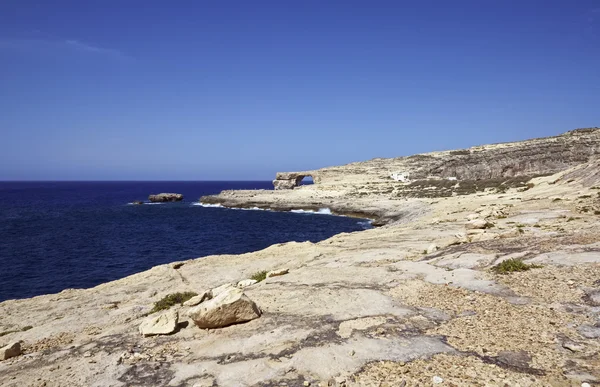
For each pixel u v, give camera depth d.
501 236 18.94
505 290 10.69
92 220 70.56
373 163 136.12
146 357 8.10
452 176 94.50
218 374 7.03
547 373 6.04
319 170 130.75
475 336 7.78
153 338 9.40
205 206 99.75
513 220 24.95
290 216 74.94
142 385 6.88
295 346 7.91
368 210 69.31
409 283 12.41
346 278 13.96
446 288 11.47
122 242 47.81
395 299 10.80
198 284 18.02
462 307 9.70
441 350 7.24
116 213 83.44
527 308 9.16
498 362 6.56
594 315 8.30
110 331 10.71
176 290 17.17
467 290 11.07
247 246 45.28
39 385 7.27
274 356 7.53
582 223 20.06
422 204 58.75
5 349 9.39
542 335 7.54
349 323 9.02
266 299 11.81
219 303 9.62
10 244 46.38
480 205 41.31
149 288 17.84
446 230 25.92
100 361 8.12
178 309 12.29
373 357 7.15
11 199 136.12
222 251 42.50
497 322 8.44
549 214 25.47
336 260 18.91
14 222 67.56
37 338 11.30
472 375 6.18
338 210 76.44
